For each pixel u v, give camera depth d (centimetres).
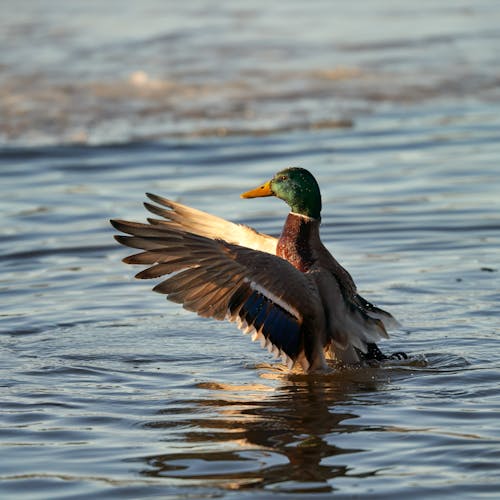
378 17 3070
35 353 1023
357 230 1463
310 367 938
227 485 707
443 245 1395
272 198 1636
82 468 738
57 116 2084
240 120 2088
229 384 934
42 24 2888
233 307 893
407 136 1994
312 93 2267
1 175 1777
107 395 899
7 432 809
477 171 1748
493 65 2508
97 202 1616
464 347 1030
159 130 2020
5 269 1330
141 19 2980
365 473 724
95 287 1255
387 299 1183
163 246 878
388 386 922
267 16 3055
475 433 792
